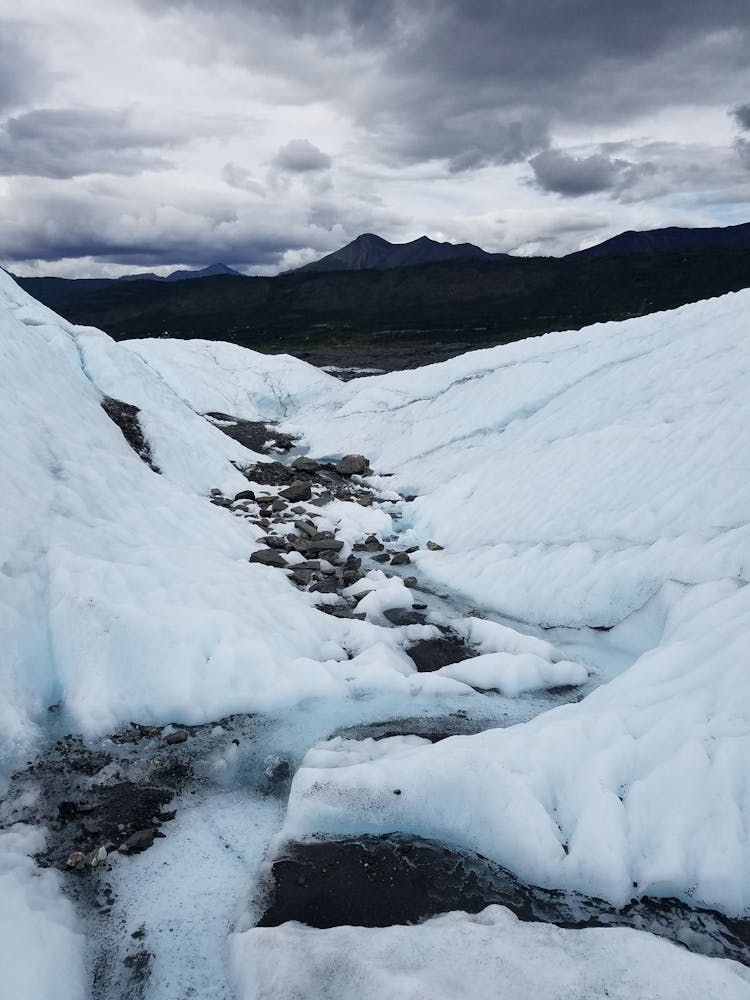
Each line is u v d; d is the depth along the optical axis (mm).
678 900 7070
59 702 10500
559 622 14148
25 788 8867
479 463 24328
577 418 22641
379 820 8367
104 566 12016
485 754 8531
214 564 14414
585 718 8781
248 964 6230
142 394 26969
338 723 10734
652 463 16891
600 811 7629
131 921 7020
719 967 5730
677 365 21797
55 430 16781
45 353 22156
